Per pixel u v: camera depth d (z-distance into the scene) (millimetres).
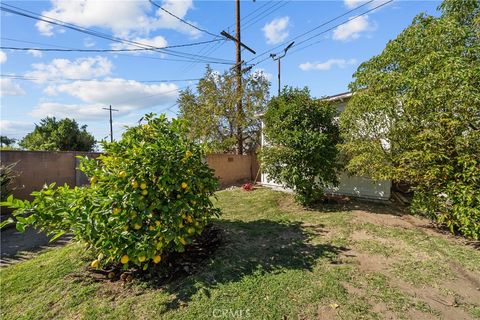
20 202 2469
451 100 3416
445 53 3742
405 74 4172
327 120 5797
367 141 4984
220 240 3742
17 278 2988
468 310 2230
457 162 3580
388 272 2854
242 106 12852
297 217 5074
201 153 3420
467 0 4199
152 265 2926
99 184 2797
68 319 2252
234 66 12531
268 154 5895
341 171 5996
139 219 2607
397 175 4305
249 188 8812
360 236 3918
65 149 16047
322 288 2539
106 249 2535
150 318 2209
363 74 5094
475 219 3363
